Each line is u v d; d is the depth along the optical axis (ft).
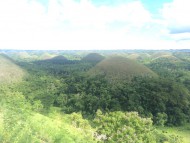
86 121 163.43
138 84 279.90
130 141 121.08
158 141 140.97
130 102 226.79
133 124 134.41
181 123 216.33
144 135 127.75
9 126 91.61
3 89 279.90
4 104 152.46
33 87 305.12
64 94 264.72
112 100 229.86
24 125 98.78
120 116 139.64
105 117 145.69
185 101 238.07
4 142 82.38
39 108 212.02
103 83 300.61
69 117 173.68
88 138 126.52
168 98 235.61
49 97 259.60
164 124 213.87
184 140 176.86
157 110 225.56
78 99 240.12
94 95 255.91
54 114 190.19
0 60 410.93
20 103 197.67
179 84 285.64
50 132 108.99
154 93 238.89
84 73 382.63
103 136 131.95
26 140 88.58
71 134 121.60
